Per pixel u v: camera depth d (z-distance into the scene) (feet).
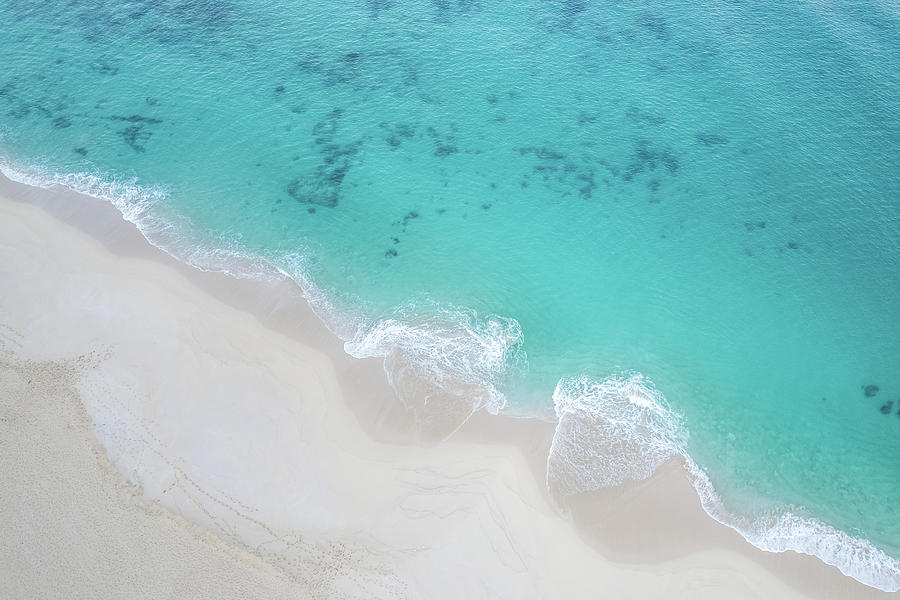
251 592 81.00
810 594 85.46
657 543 89.15
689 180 140.87
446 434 99.45
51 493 88.79
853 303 118.93
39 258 123.95
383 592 82.28
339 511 89.81
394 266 125.08
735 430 102.78
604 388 107.24
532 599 82.89
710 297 120.57
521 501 91.91
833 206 134.92
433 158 146.20
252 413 100.63
